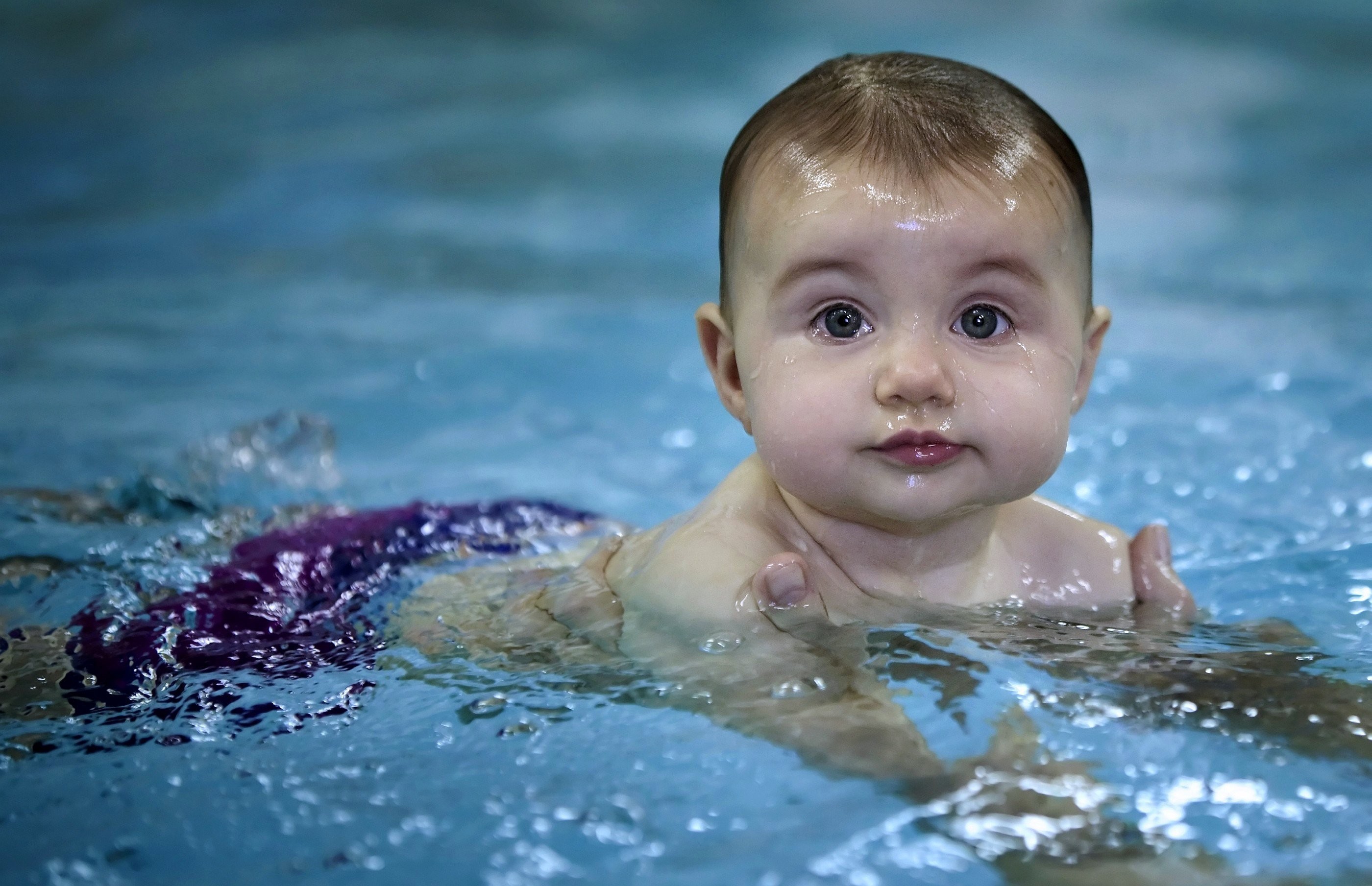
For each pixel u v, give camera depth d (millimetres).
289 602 2660
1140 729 1868
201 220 7473
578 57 12234
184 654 2359
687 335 5492
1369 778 1757
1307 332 5156
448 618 2508
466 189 8203
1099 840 1623
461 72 11586
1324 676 2061
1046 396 2275
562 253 6879
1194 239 6938
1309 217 7348
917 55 2701
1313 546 2990
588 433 4387
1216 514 3311
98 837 1721
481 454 4180
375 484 3883
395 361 5145
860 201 2244
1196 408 4238
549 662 2227
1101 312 2600
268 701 2133
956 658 2111
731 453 4191
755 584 2254
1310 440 3854
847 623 2291
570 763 1861
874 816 1681
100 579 2752
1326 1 14266
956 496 2256
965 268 2230
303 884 1607
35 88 10711
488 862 1637
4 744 1991
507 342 5391
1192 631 2322
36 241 7023
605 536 3035
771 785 1775
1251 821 1664
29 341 5363
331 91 10867
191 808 1781
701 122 10023
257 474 3891
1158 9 14219
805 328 2305
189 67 11422
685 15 13883
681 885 1569
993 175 2283
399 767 1873
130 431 4262
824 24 13422
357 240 7090
